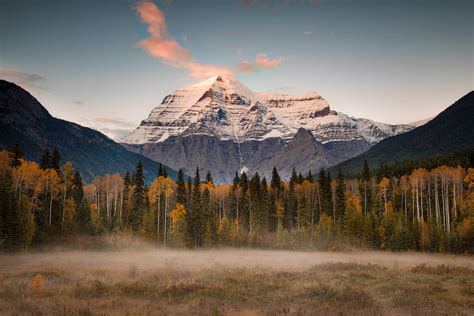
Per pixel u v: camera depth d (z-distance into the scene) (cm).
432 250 8488
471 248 7900
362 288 2753
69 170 10300
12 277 3209
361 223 9631
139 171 10350
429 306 2145
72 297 2331
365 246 9269
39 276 2584
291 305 2198
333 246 9412
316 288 2681
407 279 3150
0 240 6469
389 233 9175
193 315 1886
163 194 10538
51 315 1809
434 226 8844
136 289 2577
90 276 3328
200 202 10056
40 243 7588
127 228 9606
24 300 2162
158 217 9762
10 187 7700
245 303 2255
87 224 8931
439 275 3409
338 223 10294
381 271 3738
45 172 8538
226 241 9981
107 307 2034
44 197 8906
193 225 9700
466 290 2588
